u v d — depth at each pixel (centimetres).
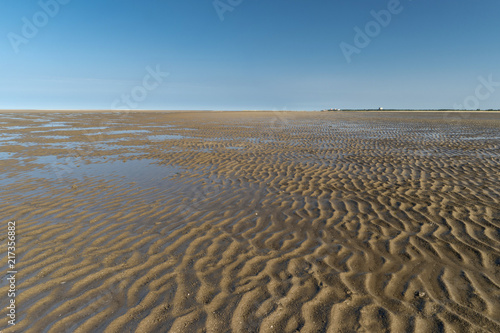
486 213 484
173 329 247
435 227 436
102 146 1293
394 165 883
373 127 2330
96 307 274
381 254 363
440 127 2280
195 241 407
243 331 244
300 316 260
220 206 546
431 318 255
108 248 387
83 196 601
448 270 326
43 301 282
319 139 1545
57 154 1084
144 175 781
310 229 441
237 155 1076
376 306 271
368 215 490
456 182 681
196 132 1944
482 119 3459
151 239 412
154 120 3322
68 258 361
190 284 308
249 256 365
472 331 240
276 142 1430
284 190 645
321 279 314
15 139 1514
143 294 293
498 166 837
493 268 329
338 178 742
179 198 592
